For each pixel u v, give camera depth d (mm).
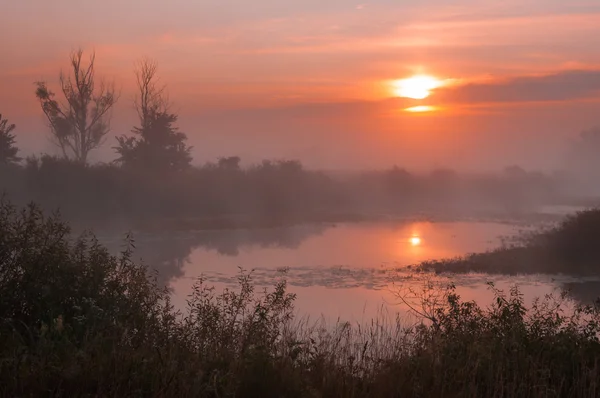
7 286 7672
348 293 20922
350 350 8273
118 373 6027
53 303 7543
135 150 57688
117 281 8289
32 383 5836
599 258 29000
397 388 6473
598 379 6562
